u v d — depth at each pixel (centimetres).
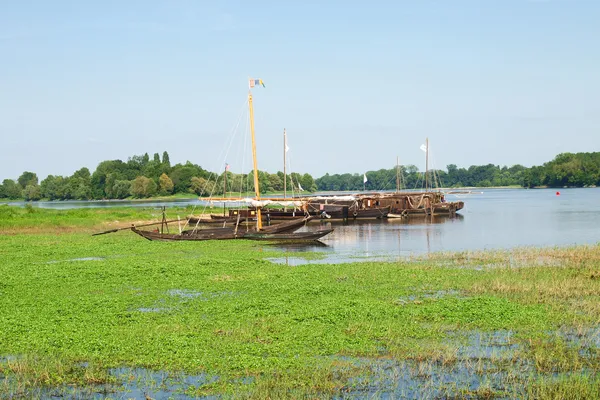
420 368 1730
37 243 5556
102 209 11875
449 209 10062
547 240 5641
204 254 4703
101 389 1641
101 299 2759
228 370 1762
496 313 2330
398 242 5612
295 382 1658
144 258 4422
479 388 1588
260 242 5544
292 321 2266
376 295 2795
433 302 2589
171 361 1833
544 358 1809
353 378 1695
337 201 10262
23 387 1639
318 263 4103
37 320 2344
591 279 3108
